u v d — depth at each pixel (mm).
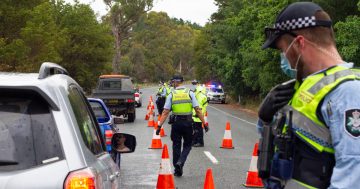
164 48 150250
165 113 11586
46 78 3422
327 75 2543
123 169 12570
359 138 2367
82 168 3137
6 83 3207
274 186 2705
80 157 3176
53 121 3213
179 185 10586
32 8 29500
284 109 2723
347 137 2381
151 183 10828
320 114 2527
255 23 35781
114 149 5324
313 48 2652
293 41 2688
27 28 27406
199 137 17109
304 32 2660
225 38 49656
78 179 3039
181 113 11500
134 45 137125
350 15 23031
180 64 166875
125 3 94375
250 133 22266
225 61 50656
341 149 2395
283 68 2803
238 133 22203
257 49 31797
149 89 106438
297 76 2725
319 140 2535
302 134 2576
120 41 96562
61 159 3109
